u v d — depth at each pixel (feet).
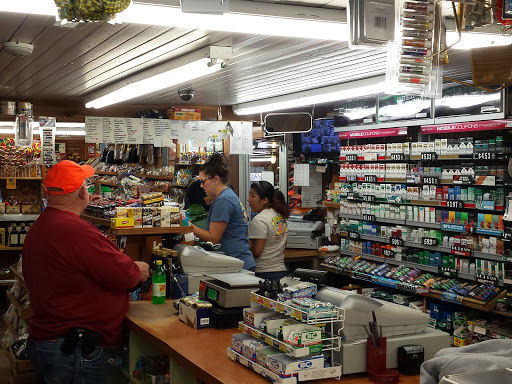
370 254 24.13
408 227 22.43
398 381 8.20
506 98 18.19
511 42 10.87
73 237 10.62
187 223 15.35
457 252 19.93
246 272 13.58
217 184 15.85
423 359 8.64
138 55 15.99
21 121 24.64
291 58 16.48
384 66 17.80
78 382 10.73
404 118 22.07
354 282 25.04
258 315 9.00
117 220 14.12
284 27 11.27
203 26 11.01
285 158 29.81
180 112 26.27
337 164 28.66
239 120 29.45
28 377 16.12
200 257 13.47
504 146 18.62
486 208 18.95
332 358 8.36
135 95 21.40
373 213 23.68
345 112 25.13
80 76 19.49
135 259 14.75
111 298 11.08
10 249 27.91
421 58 9.33
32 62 17.03
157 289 13.11
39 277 10.68
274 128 28.04
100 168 41.96
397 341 8.64
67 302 10.68
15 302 17.70
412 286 20.63
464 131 20.48
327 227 25.57
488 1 8.91
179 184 29.60
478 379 5.35
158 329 10.89
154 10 10.03
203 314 10.93
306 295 9.11
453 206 20.07
